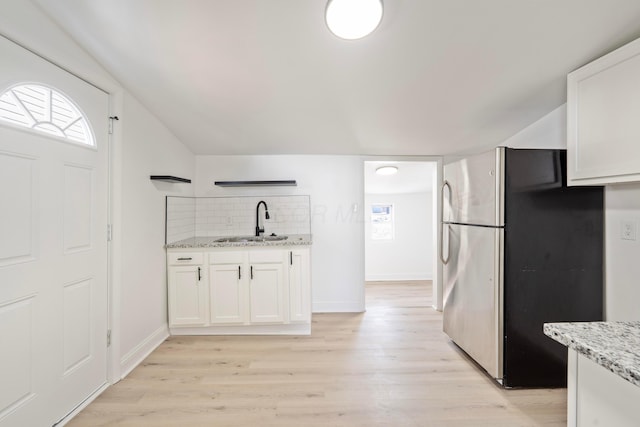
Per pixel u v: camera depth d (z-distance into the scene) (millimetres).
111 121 1966
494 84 2049
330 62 1833
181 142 2984
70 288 1651
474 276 2119
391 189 4648
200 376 2049
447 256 2527
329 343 2564
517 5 1427
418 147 3199
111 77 1930
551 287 1878
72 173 1661
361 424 1589
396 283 4648
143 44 1676
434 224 3484
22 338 1387
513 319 1871
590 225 1882
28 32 1394
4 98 1312
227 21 1528
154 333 2479
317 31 1592
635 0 1385
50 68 1522
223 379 2012
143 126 2305
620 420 778
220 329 2764
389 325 2977
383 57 1788
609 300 1841
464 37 1621
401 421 1612
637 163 1418
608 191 1850
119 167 1987
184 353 2387
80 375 1718
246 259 2717
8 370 1326
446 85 2066
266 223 3410
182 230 3010
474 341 2129
